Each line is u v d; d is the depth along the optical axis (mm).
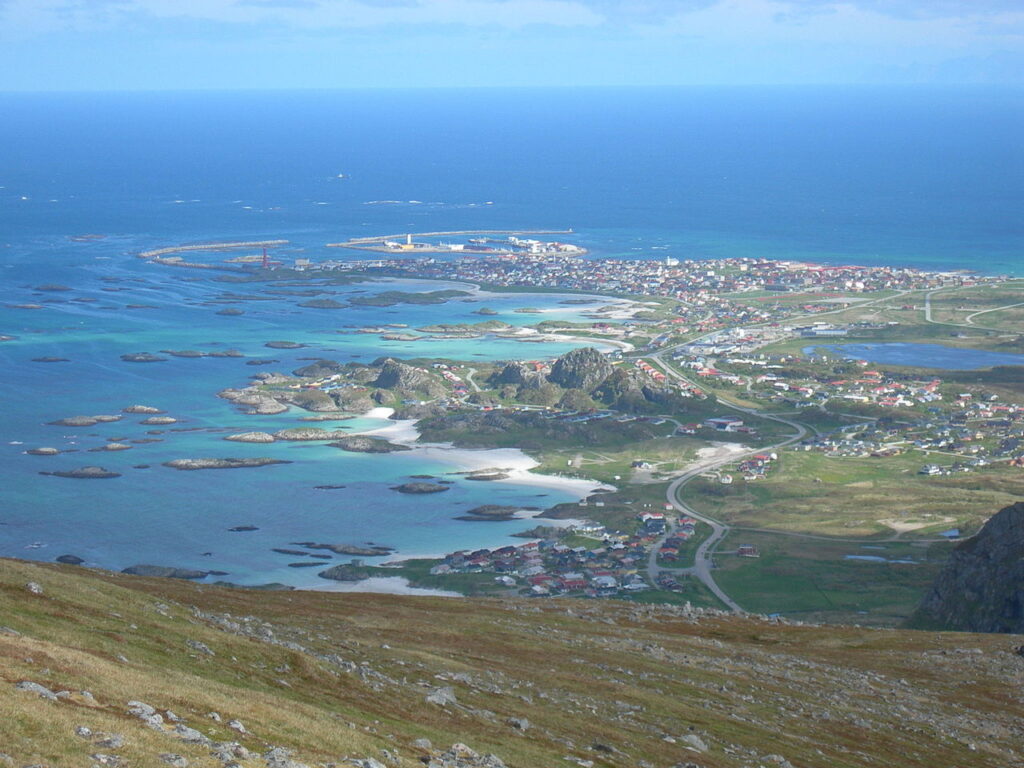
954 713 95750
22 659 47781
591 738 64812
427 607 106938
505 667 81000
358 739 50344
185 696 49250
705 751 67688
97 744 39781
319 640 76812
